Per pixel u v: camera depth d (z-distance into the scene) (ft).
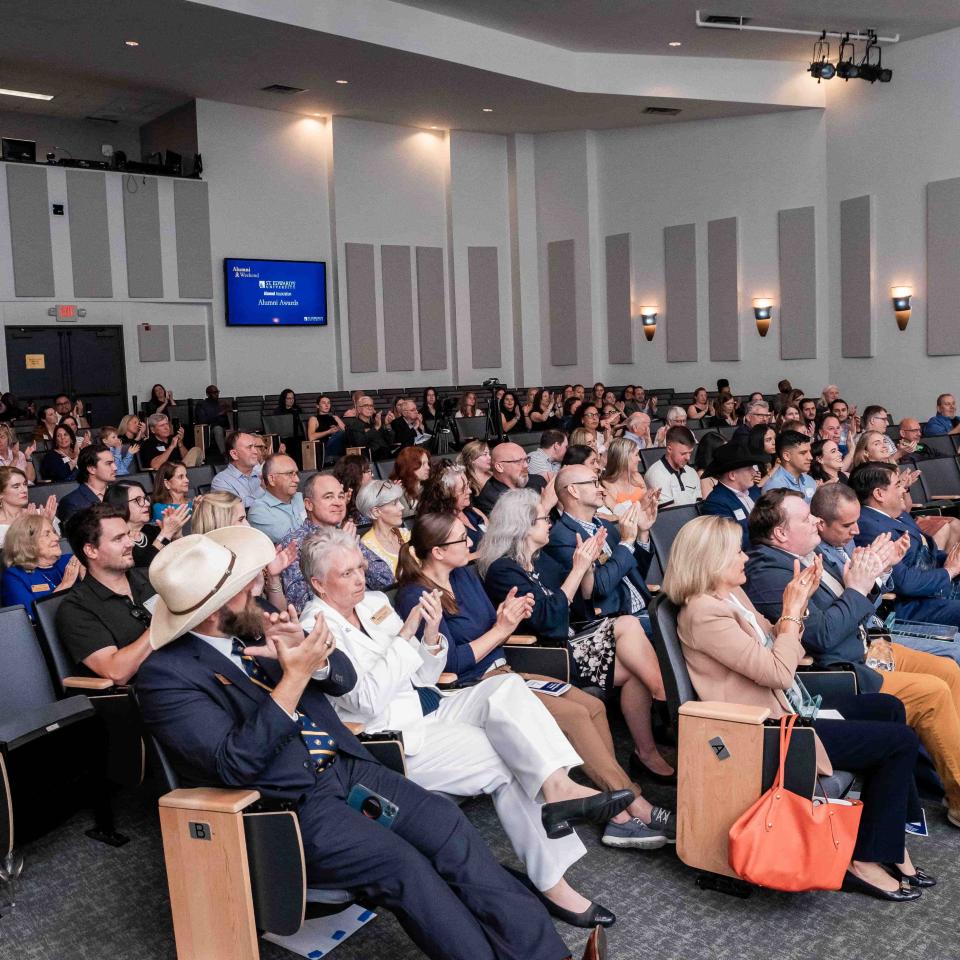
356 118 52.49
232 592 7.36
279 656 7.17
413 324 55.47
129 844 10.25
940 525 16.74
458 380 56.49
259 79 45.01
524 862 8.73
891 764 8.91
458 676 10.22
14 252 44.73
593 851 9.91
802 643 10.51
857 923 8.49
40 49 40.37
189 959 7.36
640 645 11.14
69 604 10.11
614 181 54.65
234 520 12.19
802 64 48.03
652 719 12.75
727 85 47.83
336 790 7.66
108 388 47.62
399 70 43.34
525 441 29.17
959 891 8.96
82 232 46.19
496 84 45.47
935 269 43.91
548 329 57.06
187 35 38.55
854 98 46.62
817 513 12.05
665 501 19.70
